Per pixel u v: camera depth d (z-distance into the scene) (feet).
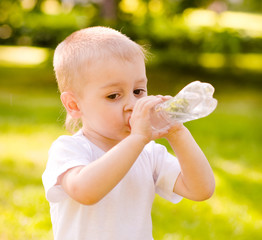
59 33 42.63
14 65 52.39
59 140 6.91
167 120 6.28
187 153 6.91
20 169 19.33
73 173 6.31
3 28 45.70
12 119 28.94
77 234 6.62
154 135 6.32
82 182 6.02
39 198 16.20
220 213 15.76
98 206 6.66
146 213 7.02
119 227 6.73
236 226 14.76
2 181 17.69
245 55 63.57
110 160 6.01
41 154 21.84
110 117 6.68
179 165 7.42
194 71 48.47
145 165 7.22
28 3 44.80
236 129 29.37
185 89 5.85
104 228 6.65
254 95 42.14
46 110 31.89
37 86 41.45
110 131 6.79
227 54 47.29
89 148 6.88
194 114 5.90
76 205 6.67
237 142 26.32
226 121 31.58
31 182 17.83
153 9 45.14
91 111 6.81
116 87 6.64
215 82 46.11
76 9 45.39
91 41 6.89
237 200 17.12
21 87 40.73
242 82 47.09
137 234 6.85
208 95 5.81
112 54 6.66
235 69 52.65
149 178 7.16
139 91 6.91
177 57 47.06
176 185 7.30
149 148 7.54
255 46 45.01
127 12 43.96
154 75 45.91
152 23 44.09
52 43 43.39
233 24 57.31
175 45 45.96
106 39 6.85
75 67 6.86
